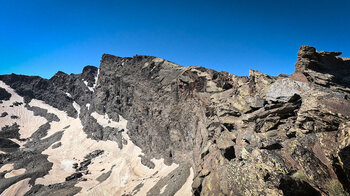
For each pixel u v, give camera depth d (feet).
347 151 51.70
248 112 125.49
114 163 358.43
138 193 223.51
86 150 439.63
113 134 462.60
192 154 227.81
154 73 412.98
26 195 277.03
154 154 330.13
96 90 636.07
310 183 58.80
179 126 288.10
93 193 257.14
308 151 66.74
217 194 95.61
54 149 454.40
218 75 245.04
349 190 52.06
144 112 407.85
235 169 87.25
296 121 81.92
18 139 543.80
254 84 139.64
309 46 119.65
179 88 304.09
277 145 79.82
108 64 633.20
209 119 181.98
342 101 74.69
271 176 66.03
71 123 606.55
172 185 190.49
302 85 101.60
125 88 503.61
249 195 69.56
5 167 362.33
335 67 118.42
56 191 271.90
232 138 122.52
